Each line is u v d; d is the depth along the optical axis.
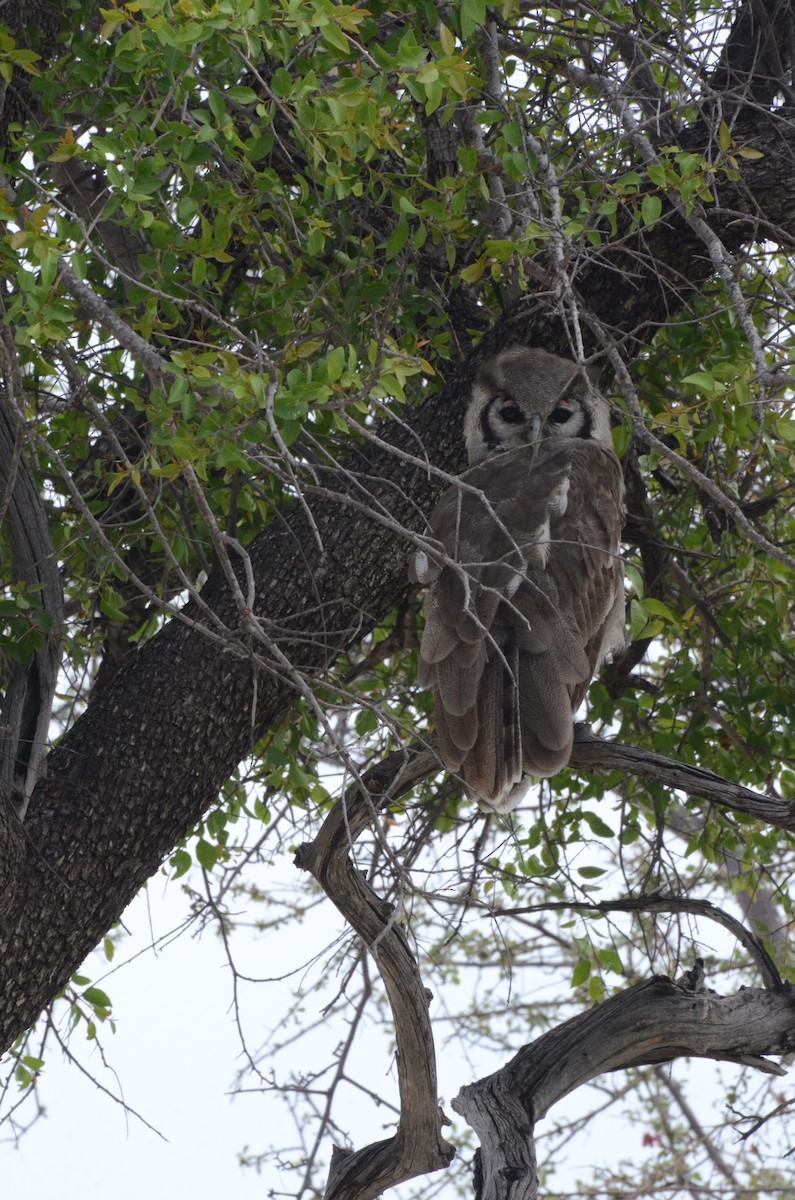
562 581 10.18
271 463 7.80
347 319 11.22
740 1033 9.63
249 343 7.81
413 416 11.84
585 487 10.84
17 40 10.48
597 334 9.71
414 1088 9.52
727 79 12.25
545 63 11.99
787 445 9.37
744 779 13.86
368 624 11.31
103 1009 11.99
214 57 9.60
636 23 11.32
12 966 9.78
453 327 12.69
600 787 13.36
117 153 8.51
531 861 12.95
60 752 10.52
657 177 9.46
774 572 12.53
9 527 10.59
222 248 9.79
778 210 11.45
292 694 11.09
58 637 10.55
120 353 12.03
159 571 13.27
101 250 11.92
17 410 7.68
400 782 9.53
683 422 8.59
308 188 10.70
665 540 14.09
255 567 11.16
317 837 9.16
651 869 13.60
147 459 9.03
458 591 9.80
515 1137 9.24
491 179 11.02
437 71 8.48
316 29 8.91
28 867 9.91
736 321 12.27
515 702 9.45
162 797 10.44
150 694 10.62
